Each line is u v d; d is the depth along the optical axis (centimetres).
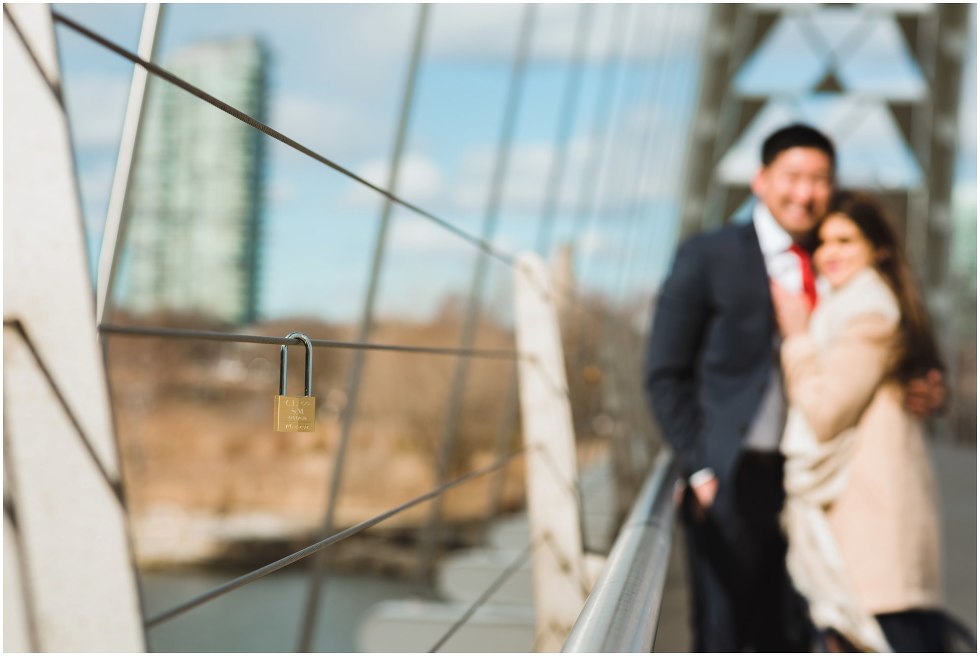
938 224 1402
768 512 220
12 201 67
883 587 208
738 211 1458
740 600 222
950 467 991
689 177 1389
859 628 208
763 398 220
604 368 559
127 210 216
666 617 375
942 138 1385
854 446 212
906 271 217
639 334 738
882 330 211
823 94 1419
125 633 68
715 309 226
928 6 1350
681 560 490
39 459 68
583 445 662
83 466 68
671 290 230
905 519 209
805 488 214
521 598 351
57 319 67
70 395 68
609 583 97
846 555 211
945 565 467
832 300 218
